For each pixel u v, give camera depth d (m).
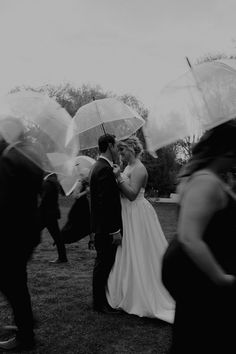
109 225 5.08
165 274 2.42
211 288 2.30
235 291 2.26
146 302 4.95
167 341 4.28
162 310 4.95
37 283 6.65
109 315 5.07
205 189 2.22
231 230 2.27
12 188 3.54
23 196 3.61
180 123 2.85
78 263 8.44
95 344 4.19
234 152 2.38
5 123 3.65
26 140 3.73
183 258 2.35
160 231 5.23
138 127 6.33
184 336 2.36
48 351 4.00
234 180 2.44
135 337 4.39
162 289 5.04
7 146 3.64
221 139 2.40
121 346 4.17
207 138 2.43
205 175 2.27
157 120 2.97
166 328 4.64
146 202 5.25
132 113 6.11
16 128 3.65
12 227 3.59
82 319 4.92
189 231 2.19
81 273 7.48
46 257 9.15
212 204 2.22
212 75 2.69
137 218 5.16
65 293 6.06
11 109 3.93
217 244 2.26
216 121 2.43
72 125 4.25
